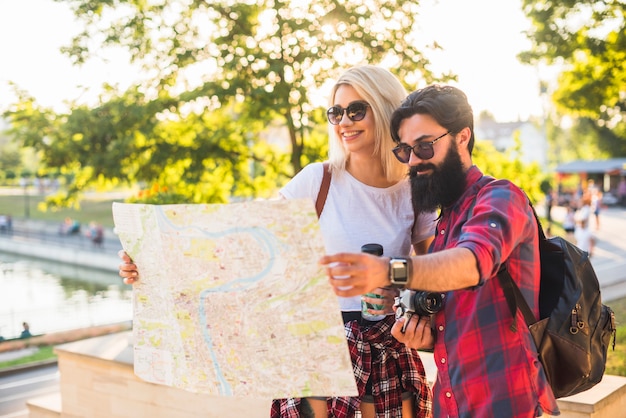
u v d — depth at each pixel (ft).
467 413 6.01
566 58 32.68
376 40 24.59
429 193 6.15
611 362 20.61
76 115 27.14
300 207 5.62
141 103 27.53
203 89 26.25
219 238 6.01
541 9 31.76
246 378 6.23
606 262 59.31
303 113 25.12
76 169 28.84
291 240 5.71
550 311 6.26
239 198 33.88
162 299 6.68
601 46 31.27
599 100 35.04
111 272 102.32
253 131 29.17
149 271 6.77
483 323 5.95
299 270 5.74
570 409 10.03
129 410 15.12
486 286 5.96
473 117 6.25
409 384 7.55
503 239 5.35
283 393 6.07
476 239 5.20
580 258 6.44
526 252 6.03
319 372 5.90
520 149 27.94
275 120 29.01
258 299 5.97
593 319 6.41
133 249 6.89
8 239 136.77
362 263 4.87
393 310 6.87
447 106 6.03
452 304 6.14
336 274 4.90
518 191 5.84
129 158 27.58
